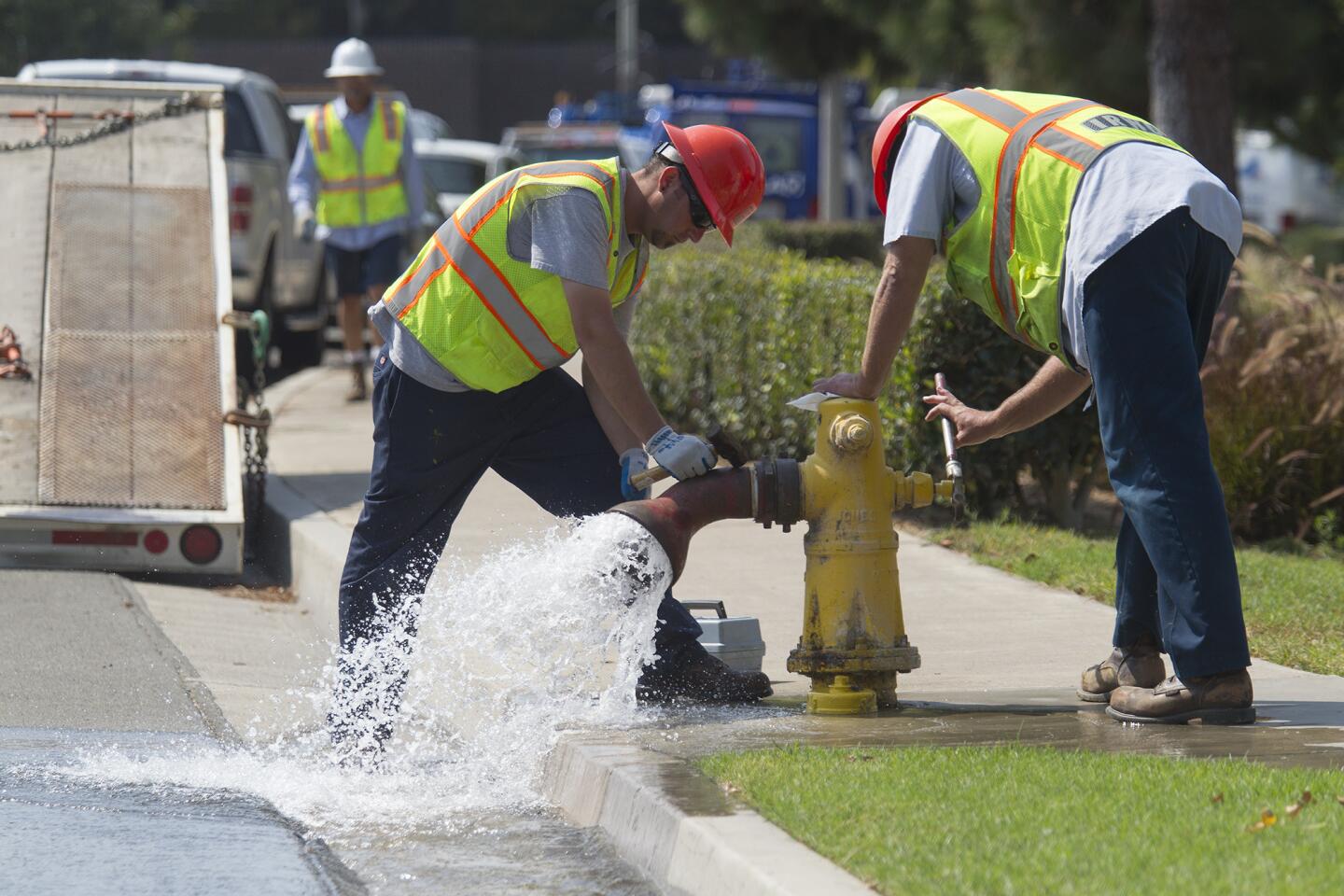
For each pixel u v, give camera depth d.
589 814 11.62
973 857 9.10
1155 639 13.64
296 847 11.12
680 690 14.09
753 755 11.52
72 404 22.36
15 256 24.03
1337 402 24.86
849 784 10.63
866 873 9.02
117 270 24.12
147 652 17.11
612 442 14.13
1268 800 10.12
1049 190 12.56
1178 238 12.27
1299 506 25.23
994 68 40.41
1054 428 23.44
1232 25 37.09
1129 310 12.24
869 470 13.27
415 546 14.13
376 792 12.69
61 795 12.24
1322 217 93.38
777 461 13.23
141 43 101.19
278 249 40.25
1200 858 8.96
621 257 13.55
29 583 19.81
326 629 19.52
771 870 9.13
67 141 25.33
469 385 13.61
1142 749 11.77
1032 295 12.77
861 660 13.27
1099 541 22.64
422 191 35.53
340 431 31.98
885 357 13.14
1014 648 16.84
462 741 13.77
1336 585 19.73
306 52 144.62
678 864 10.05
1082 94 38.38
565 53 151.62
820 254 53.78
